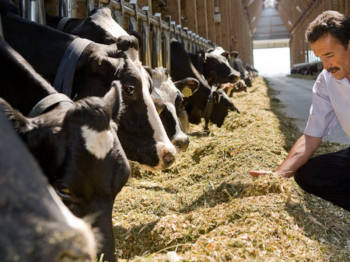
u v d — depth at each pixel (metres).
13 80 2.70
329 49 2.96
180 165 5.38
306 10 53.00
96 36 4.27
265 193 3.65
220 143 5.49
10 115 1.91
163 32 8.78
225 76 9.27
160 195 4.27
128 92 3.62
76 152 1.99
